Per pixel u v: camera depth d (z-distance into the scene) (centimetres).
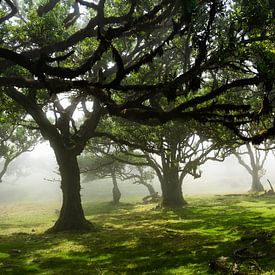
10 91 2662
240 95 2909
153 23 1501
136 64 929
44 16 2045
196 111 1035
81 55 2734
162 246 1966
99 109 2922
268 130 1081
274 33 1415
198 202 5166
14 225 4075
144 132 3747
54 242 2442
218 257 1520
